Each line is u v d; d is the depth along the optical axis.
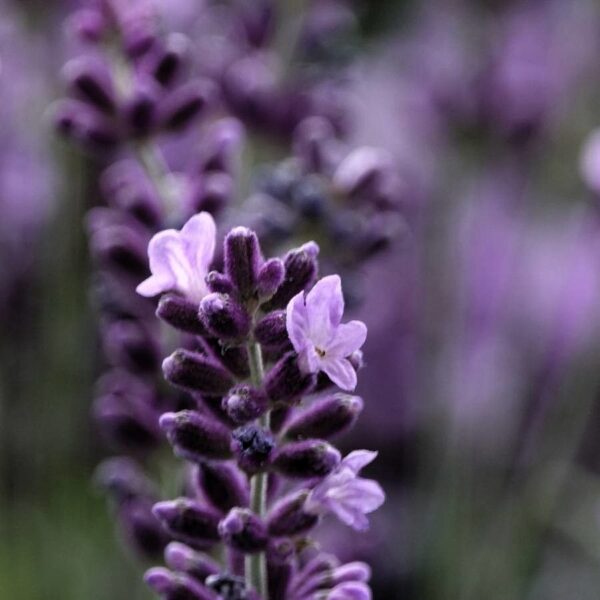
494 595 0.52
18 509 0.52
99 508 0.53
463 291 0.56
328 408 0.40
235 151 0.47
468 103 0.57
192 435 0.40
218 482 0.40
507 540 0.53
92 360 0.53
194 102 0.46
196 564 0.41
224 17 0.55
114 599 0.50
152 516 0.44
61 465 0.51
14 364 0.53
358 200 0.47
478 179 0.57
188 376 0.40
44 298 0.53
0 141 0.55
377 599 0.54
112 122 0.46
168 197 0.46
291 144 0.50
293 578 0.41
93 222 0.46
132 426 0.45
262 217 0.46
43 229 0.54
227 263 0.40
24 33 0.55
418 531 0.55
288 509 0.40
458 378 0.56
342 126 0.50
